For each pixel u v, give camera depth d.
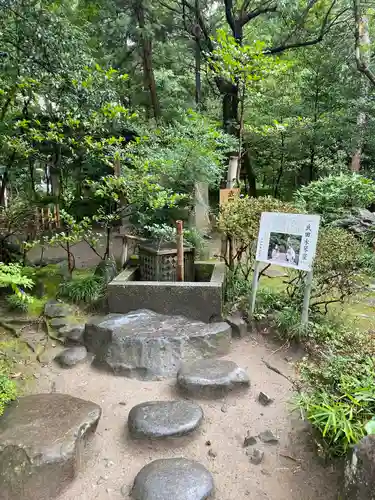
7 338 3.65
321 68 9.15
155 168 5.18
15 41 4.95
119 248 6.57
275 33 9.50
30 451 1.96
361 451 1.66
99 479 2.06
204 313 3.63
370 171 9.64
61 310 3.94
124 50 9.51
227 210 3.94
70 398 2.50
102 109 4.65
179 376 2.84
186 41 10.48
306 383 2.48
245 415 2.58
